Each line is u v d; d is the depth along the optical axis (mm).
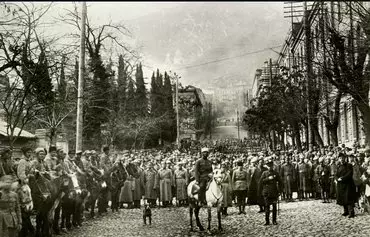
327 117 27859
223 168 18047
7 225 9906
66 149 29391
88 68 33344
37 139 27688
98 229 13961
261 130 51469
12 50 14211
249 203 19703
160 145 69125
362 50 18562
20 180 10891
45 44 16141
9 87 16047
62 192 13188
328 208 17938
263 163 19047
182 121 95062
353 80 21094
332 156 20938
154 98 73750
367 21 16500
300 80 33781
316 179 22250
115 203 19328
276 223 14406
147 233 13078
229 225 14750
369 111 22031
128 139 55375
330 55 21500
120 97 43094
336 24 22672
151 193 21969
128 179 21297
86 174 16203
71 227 14398
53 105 17969
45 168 12906
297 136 37344
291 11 33312
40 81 15766
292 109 34344
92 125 36938
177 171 22312
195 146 62094
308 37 25672
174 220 16219
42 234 12008
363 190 16000
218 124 176625
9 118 16891
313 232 12383
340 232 12039
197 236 12617
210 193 13422
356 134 33406
